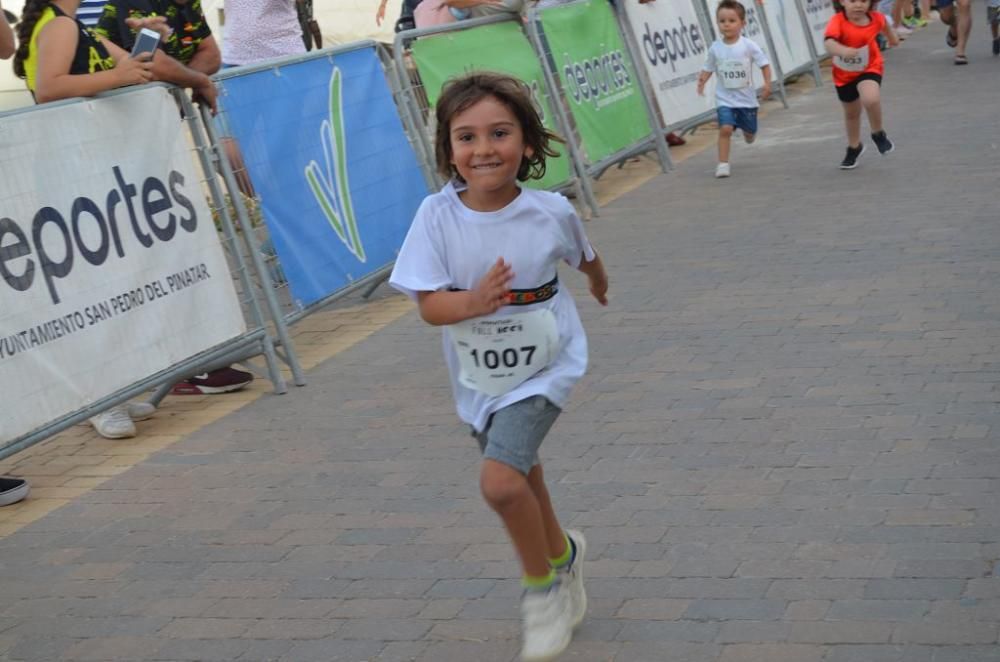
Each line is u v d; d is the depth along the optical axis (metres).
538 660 7.39
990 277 14.93
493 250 7.57
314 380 14.46
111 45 13.79
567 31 22.27
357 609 8.91
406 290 7.59
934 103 27.38
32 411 11.59
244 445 12.64
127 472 12.24
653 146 24.08
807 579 8.52
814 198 20.17
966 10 32.41
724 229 18.91
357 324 16.64
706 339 13.94
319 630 8.66
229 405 13.99
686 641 7.92
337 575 9.47
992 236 16.67
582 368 7.81
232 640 8.67
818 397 11.84
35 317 11.69
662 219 20.11
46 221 11.89
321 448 12.27
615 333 14.51
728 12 22.73
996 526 8.98
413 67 18.59
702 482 10.30
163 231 13.20
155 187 13.19
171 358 13.12
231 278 14.02
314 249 15.66
